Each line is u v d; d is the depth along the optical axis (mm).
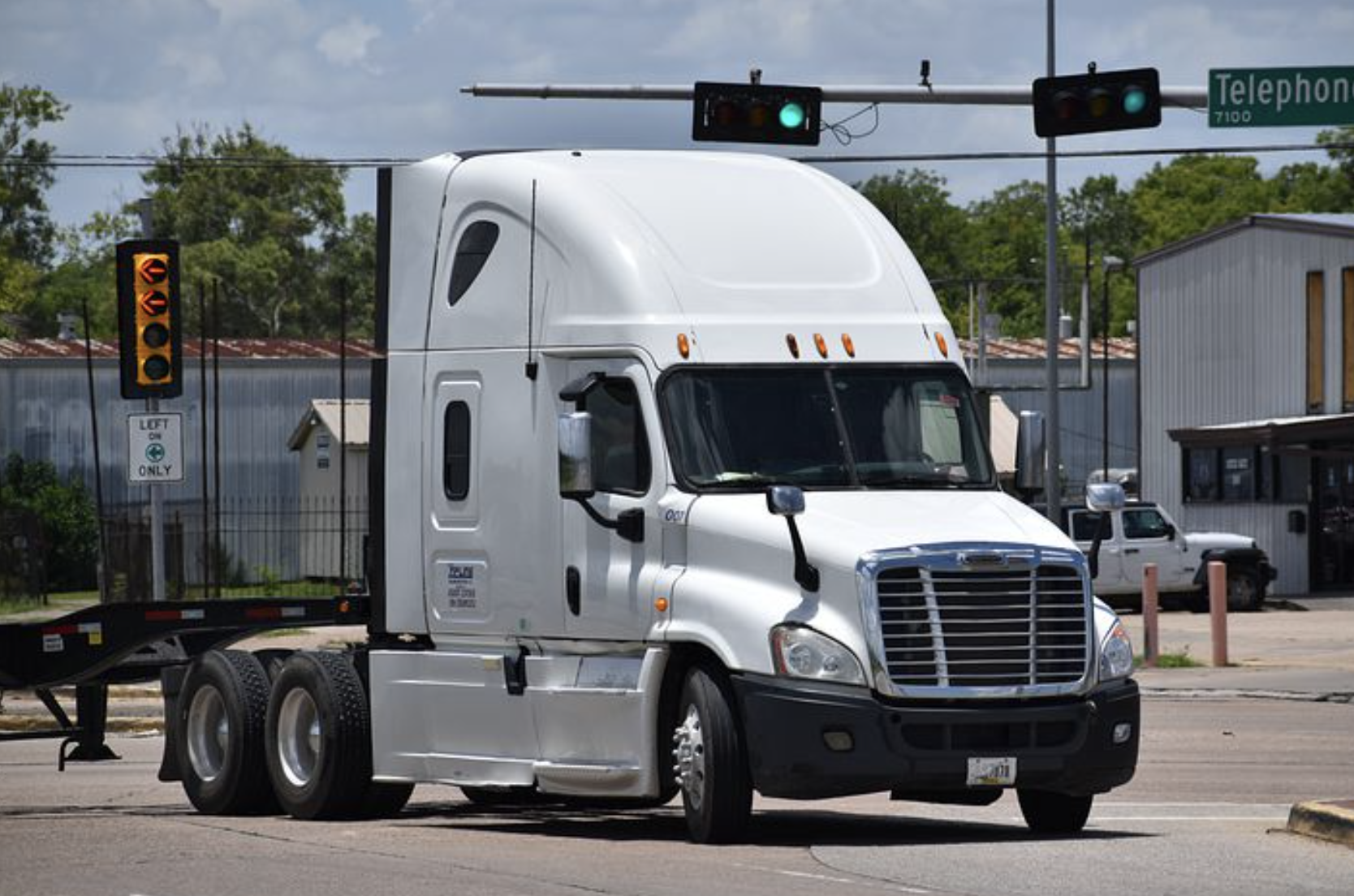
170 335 51219
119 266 51125
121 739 54969
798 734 28328
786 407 30938
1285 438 106250
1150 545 98438
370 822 35125
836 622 28516
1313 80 58719
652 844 29625
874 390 31375
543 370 32344
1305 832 29625
